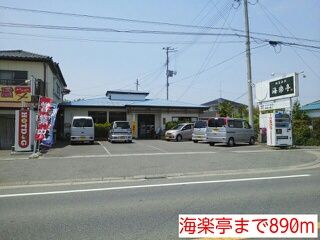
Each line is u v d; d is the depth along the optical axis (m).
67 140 29.48
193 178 10.32
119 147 21.06
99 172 11.18
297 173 11.18
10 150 19.31
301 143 23.67
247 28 23.98
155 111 32.53
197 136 25.66
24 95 20.92
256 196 7.62
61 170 11.48
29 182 9.77
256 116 29.92
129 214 6.27
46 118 16.58
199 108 33.72
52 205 7.00
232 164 12.97
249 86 24.12
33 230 5.41
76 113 30.91
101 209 6.64
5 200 7.50
